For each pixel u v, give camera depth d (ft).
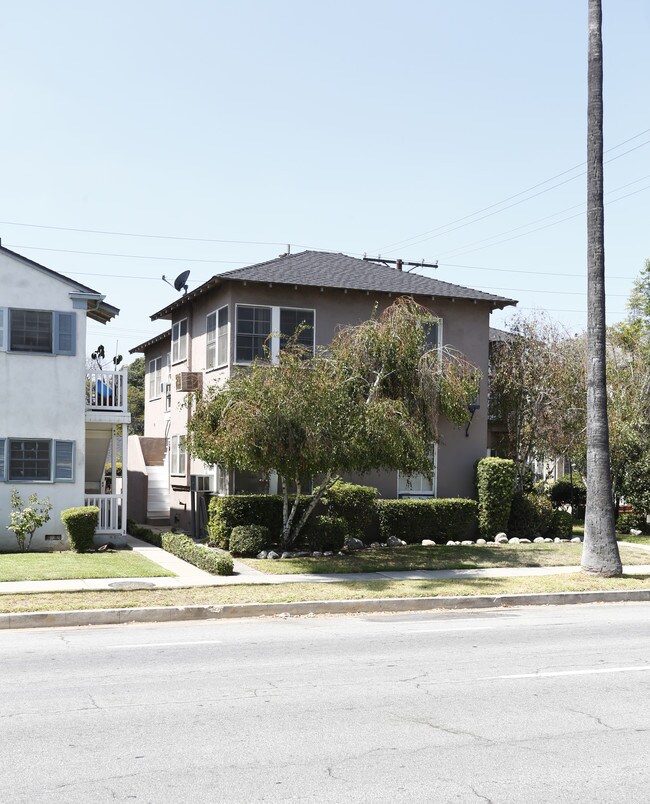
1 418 67.41
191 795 17.44
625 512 86.22
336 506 68.90
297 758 19.77
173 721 22.75
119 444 106.73
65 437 69.00
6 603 41.57
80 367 69.82
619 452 83.35
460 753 20.20
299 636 36.52
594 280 55.62
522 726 22.47
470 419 72.90
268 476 66.18
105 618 40.52
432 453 76.59
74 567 54.44
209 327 78.18
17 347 68.18
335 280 74.59
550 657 31.78
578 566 60.59
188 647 33.63
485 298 77.36
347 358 60.59
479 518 74.54
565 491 95.30
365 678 28.02
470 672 29.04
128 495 100.73
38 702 24.62
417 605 46.03
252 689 26.37
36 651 32.65
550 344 85.51
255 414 54.85
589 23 55.77
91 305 71.77
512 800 17.29
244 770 18.95
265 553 62.18
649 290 140.05
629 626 39.70
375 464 57.00
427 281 80.18
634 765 19.42
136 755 19.93
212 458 59.11
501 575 55.21
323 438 55.42
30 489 67.97
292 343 69.10
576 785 18.15
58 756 19.81
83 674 28.40
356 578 52.85
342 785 18.06
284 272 74.43
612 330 126.11
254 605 43.14
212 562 53.21
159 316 94.73
